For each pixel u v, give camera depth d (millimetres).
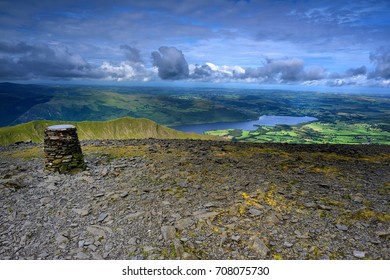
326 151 27062
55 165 18938
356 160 23516
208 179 17422
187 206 13664
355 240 10914
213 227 11703
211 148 26906
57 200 14875
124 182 17219
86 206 14008
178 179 17453
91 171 19438
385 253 10164
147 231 11609
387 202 14320
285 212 12992
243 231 11453
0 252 10578
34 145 31500
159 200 14414
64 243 11039
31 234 11672
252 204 13719
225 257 10047
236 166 20188
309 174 18859
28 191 16062
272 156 23828
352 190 15977
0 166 20984
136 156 23453
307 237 11062
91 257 10180
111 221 12508
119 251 10453
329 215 12781
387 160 23953
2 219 13000
